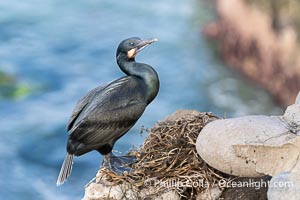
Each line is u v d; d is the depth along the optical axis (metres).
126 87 7.46
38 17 41.47
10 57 34.66
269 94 30.11
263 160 6.74
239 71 32.44
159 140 7.72
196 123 7.77
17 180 22.30
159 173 7.33
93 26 40.47
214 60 34.28
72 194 20.91
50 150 24.62
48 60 34.28
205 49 35.75
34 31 39.09
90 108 7.38
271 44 30.84
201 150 7.03
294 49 29.69
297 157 6.63
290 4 31.03
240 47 33.12
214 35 36.50
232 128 6.89
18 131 26.06
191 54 35.16
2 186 21.80
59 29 39.59
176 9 43.19
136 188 7.27
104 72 32.81
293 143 6.64
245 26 33.12
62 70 32.75
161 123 8.16
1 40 37.47
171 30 39.41
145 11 43.06
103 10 43.31
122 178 7.35
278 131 6.81
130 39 7.59
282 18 31.14
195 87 30.50
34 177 22.50
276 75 30.12
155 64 33.84
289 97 29.08
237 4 34.25
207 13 41.62
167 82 31.05
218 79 31.70
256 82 31.16
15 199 21.14
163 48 36.16
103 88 7.58
